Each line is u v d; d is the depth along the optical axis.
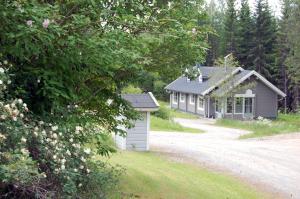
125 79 7.80
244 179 15.73
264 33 60.56
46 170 5.39
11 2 5.16
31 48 5.27
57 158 5.43
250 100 45.66
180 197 10.95
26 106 5.54
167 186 11.82
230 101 44.50
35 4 5.34
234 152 21.59
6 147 4.84
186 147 22.48
